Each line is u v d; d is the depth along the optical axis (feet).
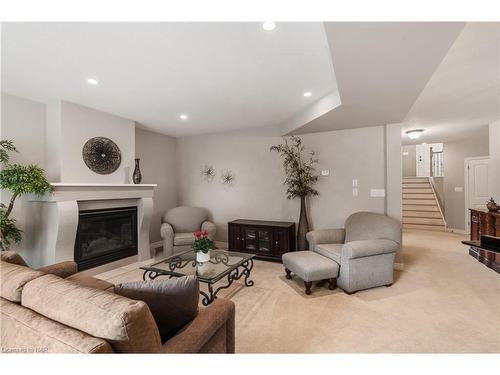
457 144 21.02
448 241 17.61
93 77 8.55
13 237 9.52
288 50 6.88
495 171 15.16
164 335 4.17
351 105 9.27
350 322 7.29
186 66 7.79
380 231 10.57
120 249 12.79
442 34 4.89
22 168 9.11
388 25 4.63
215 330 4.40
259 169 15.56
